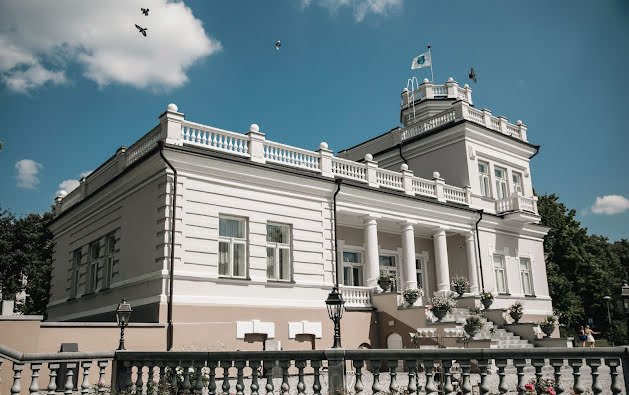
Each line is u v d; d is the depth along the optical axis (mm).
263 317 17609
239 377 8578
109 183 19688
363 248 24672
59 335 13266
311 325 18781
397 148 30719
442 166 28562
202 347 15930
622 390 6578
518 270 28688
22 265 35844
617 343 43344
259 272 17984
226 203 17688
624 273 66625
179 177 16797
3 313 12492
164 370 9336
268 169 18766
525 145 31250
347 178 21953
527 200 29531
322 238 20141
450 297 22672
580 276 44469
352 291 20938
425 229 25703
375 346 20797
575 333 44594
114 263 19125
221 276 16984
